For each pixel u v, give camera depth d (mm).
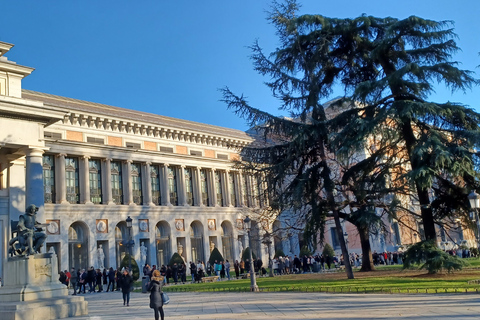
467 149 23156
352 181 28016
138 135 56156
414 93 24797
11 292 15320
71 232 47531
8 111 27406
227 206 63219
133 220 52125
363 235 30391
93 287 36656
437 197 25297
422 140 23016
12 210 29453
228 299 19453
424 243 22609
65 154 47594
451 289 16469
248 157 28172
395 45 26266
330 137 25344
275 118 26453
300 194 24984
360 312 12398
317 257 41688
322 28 26672
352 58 27859
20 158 30719
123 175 53156
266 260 63500
